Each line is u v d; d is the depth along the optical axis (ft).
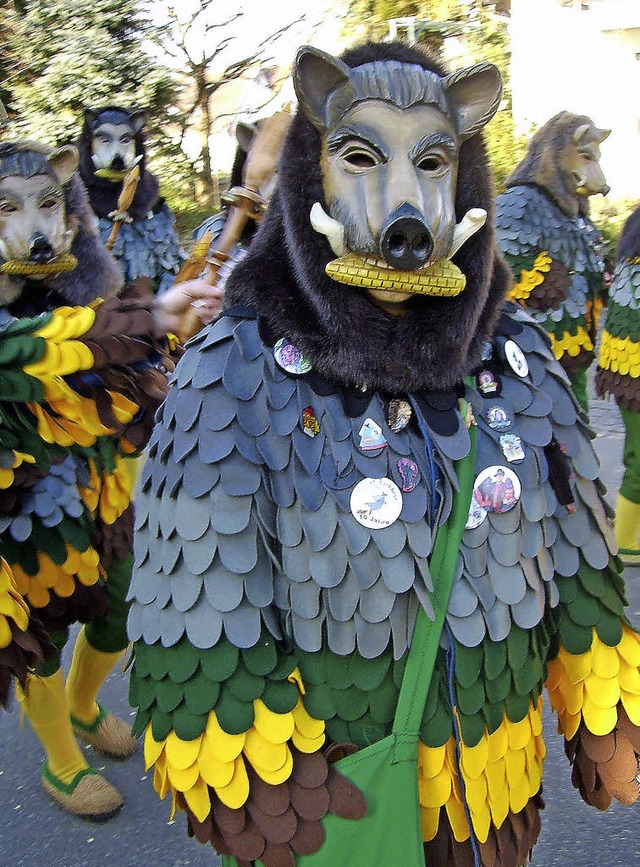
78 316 7.02
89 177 15.43
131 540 7.90
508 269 4.80
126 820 8.63
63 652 11.84
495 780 4.66
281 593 4.41
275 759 4.24
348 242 4.16
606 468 17.39
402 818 4.29
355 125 4.16
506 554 4.59
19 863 8.16
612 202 38.88
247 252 4.74
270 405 4.41
